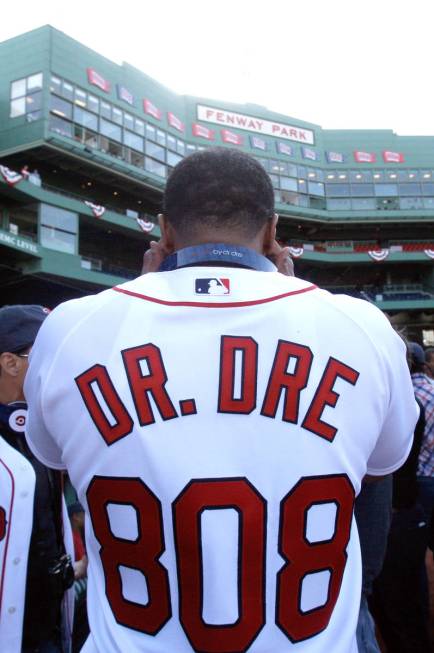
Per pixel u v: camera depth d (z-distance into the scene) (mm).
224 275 861
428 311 33094
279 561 727
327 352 817
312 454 765
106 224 24781
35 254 20875
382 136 36094
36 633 1470
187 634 708
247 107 33281
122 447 761
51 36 23984
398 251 33875
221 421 762
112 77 26609
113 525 757
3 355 1577
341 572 777
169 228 1015
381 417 837
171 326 816
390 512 1683
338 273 36000
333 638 751
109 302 854
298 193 33719
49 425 836
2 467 1414
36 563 1483
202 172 937
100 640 761
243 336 808
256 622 708
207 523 721
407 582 2201
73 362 812
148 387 778
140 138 27500
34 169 25047
